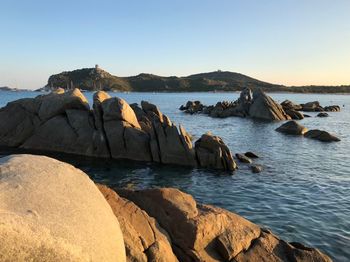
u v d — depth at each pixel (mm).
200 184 26188
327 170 30844
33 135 36719
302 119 81000
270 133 54188
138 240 10727
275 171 30297
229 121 72250
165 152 32875
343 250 15648
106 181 26688
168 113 90500
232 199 22656
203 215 12734
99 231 7746
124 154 34062
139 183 26406
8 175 7887
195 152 32656
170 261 10906
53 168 8828
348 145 44375
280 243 13328
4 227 5980
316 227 18078
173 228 12336
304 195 23469
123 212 11609
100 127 34906
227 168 30984
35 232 6352
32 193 7477
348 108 124625
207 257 11812
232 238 12492
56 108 36875
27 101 38312
